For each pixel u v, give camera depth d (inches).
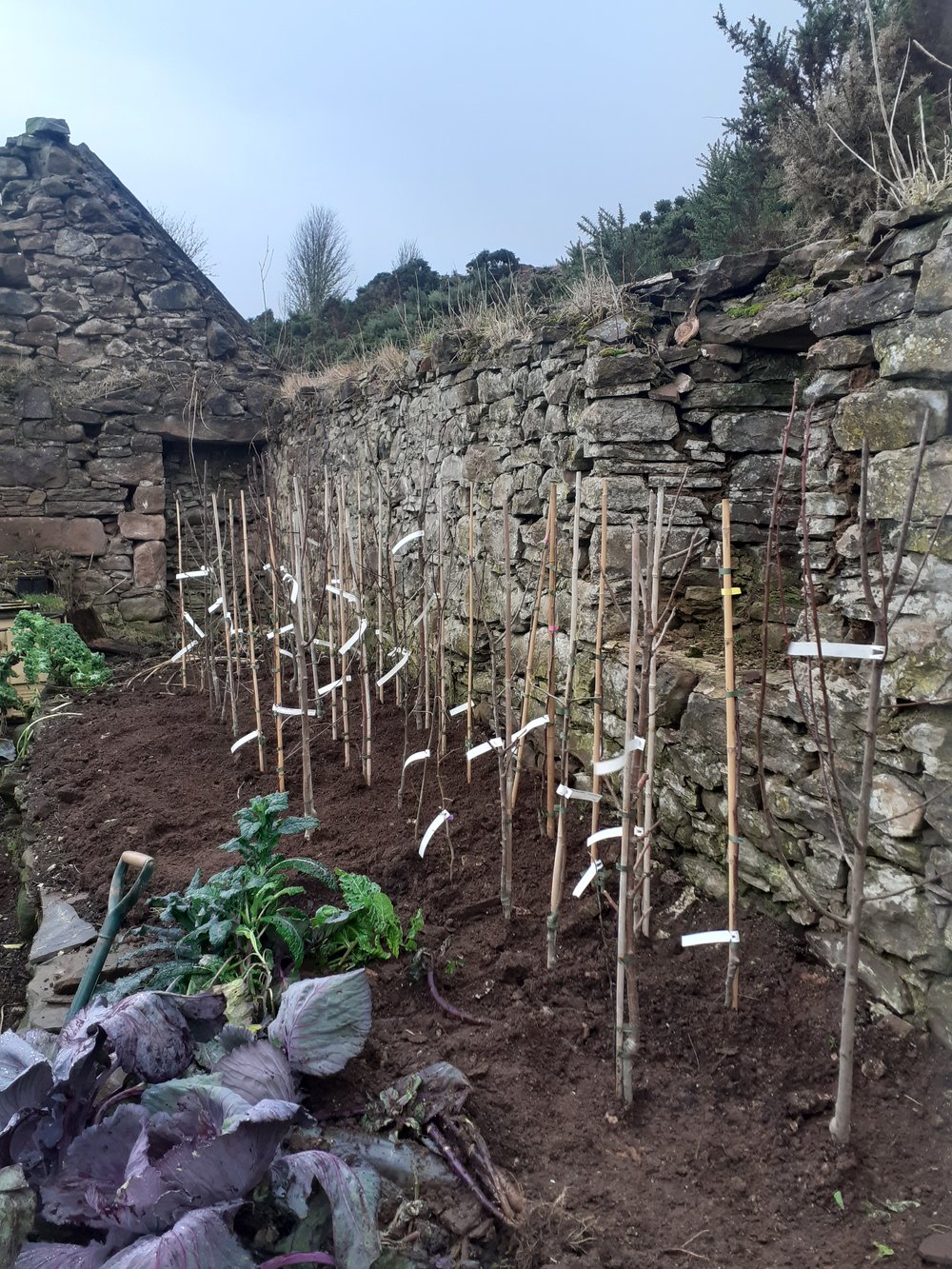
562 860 103.4
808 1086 88.4
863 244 115.2
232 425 364.8
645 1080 90.0
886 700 92.0
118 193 370.6
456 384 196.7
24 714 258.8
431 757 171.8
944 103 184.9
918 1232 73.1
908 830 89.2
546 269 326.0
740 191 237.8
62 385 350.3
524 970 105.4
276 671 160.2
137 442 351.9
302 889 105.1
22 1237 65.7
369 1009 83.3
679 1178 79.6
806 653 81.3
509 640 116.3
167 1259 57.5
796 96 230.4
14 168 358.6
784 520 134.6
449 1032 96.7
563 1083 90.4
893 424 94.4
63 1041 77.5
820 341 110.1
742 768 110.2
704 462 138.3
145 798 164.7
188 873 129.0
